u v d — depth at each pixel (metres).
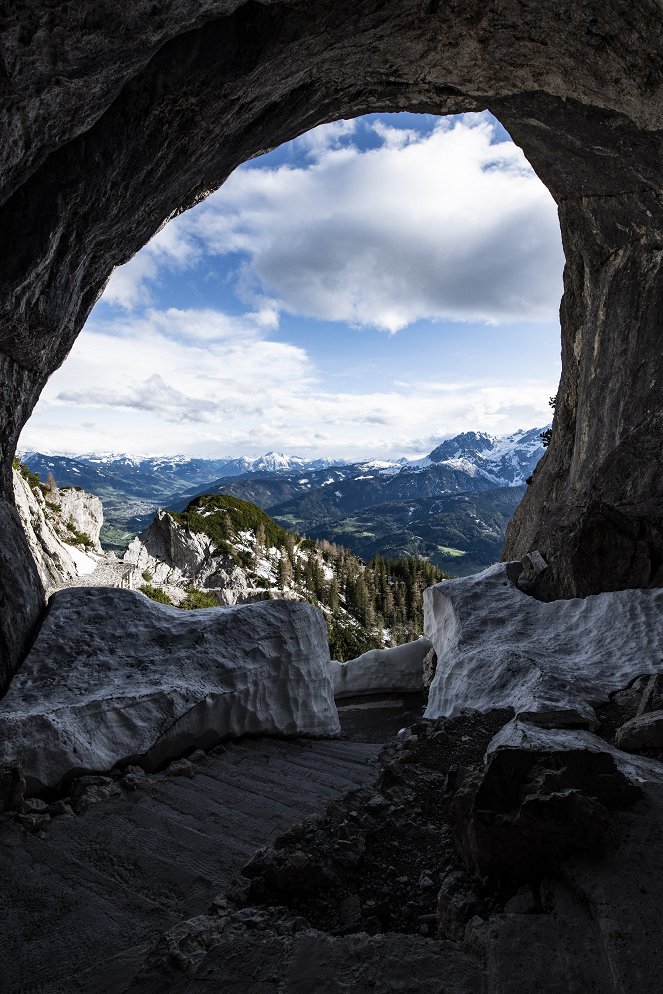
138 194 7.31
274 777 6.29
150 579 64.19
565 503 13.15
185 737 6.82
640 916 2.75
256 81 7.25
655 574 10.16
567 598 11.11
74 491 54.31
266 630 8.59
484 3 7.59
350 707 15.54
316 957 2.74
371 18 7.23
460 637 10.27
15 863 4.06
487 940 2.76
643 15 6.89
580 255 14.25
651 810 3.71
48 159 5.66
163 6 4.73
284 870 3.62
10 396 7.70
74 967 3.02
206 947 2.93
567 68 8.48
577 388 15.21
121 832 4.58
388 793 4.82
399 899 3.56
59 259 6.69
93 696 6.48
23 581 7.78
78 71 4.71
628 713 6.99
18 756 5.32
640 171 10.17
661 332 11.38
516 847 3.35
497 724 6.69
